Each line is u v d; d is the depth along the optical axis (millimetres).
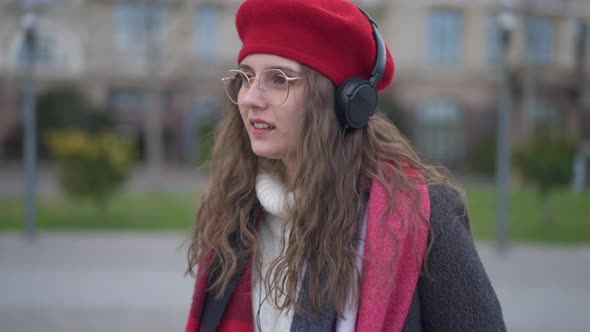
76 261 6105
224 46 22734
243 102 1043
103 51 23172
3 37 22156
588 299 4824
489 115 22422
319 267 1013
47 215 9758
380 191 1006
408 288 956
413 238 947
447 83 22312
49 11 22688
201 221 1289
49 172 19328
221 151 1263
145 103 24172
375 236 968
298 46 994
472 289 953
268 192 1141
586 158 13828
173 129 23719
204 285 1210
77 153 9094
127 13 22828
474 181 18953
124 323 4129
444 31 22203
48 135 23234
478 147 21281
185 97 23328
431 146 22609
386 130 1162
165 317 4277
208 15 22453
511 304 4691
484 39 22172
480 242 7488
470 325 943
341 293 979
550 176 8570
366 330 928
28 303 4594
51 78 23281
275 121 1037
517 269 5945
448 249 966
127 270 5699
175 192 13891
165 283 5219
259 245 1164
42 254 6457
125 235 7746
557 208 10875
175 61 22656
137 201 11766
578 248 7105
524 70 21172
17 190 14062
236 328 1145
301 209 1025
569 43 22578
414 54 22156
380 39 1072
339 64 1017
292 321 1015
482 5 21953
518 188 13883
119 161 9289
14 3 21484
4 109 23500
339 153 1040
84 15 22906
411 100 22344
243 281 1170
